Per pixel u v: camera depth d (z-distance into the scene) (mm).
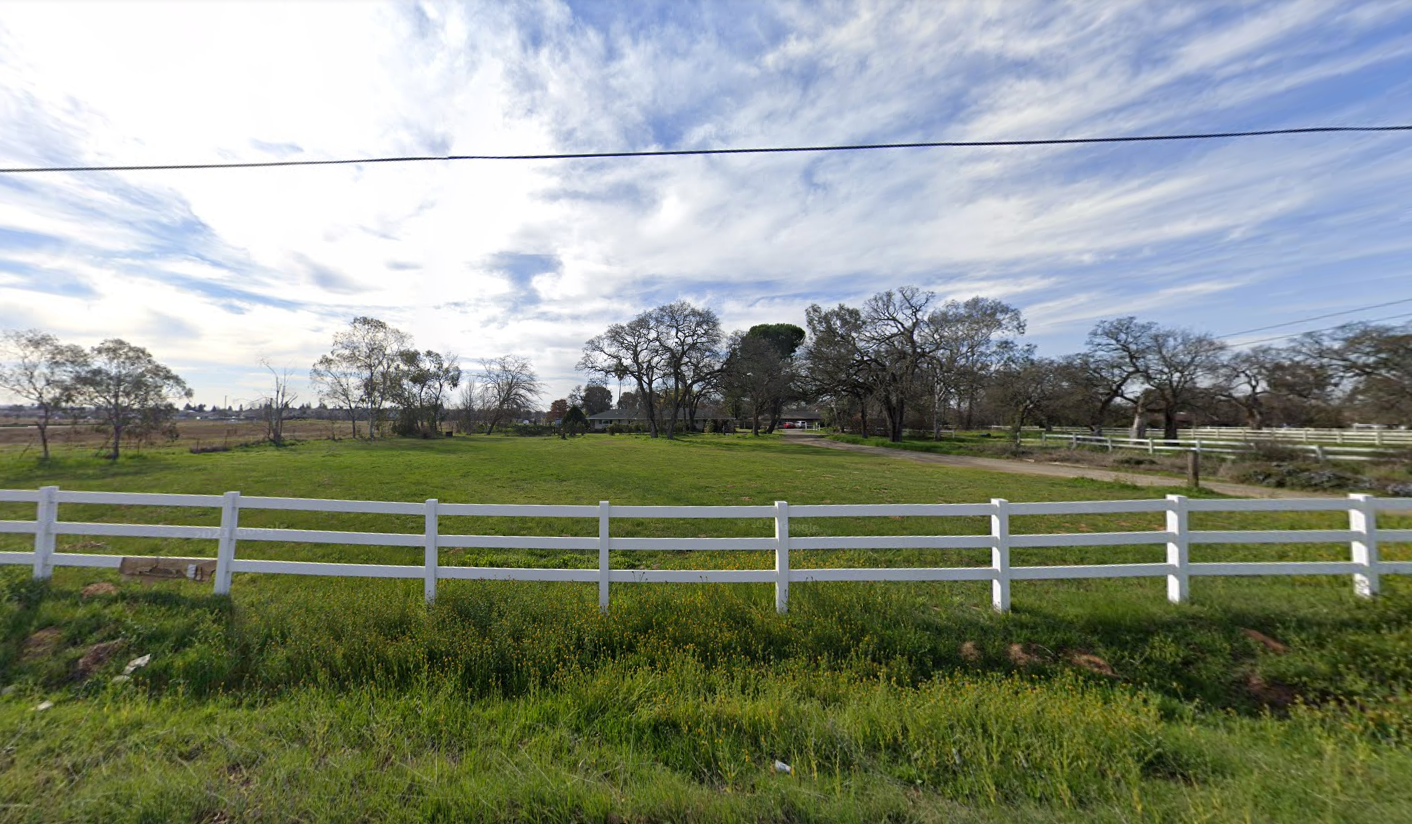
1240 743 4156
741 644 5633
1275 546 9266
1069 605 6301
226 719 4113
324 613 5777
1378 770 3678
